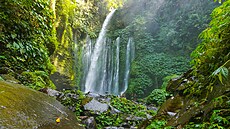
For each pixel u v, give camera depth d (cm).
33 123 173
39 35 586
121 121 479
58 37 1060
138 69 1518
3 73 416
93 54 1518
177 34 1554
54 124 201
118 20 1848
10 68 463
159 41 1648
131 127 457
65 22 1091
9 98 190
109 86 1572
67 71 1170
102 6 1773
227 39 223
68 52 1194
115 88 1594
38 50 559
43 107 229
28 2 538
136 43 1670
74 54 1301
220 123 158
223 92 179
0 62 448
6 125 145
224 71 163
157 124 273
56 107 271
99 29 1653
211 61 245
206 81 247
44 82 521
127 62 1656
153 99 993
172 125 236
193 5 1529
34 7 580
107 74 1586
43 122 188
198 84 263
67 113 282
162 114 321
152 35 1711
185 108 255
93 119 422
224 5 228
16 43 486
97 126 441
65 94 491
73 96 498
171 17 1667
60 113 252
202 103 216
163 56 1553
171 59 1516
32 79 477
